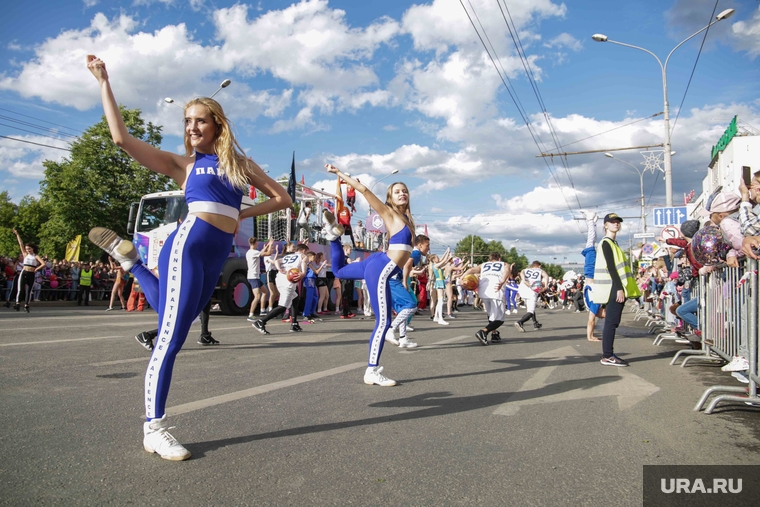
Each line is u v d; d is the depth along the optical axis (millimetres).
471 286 8531
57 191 35625
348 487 2422
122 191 36281
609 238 6422
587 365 6273
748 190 5211
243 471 2586
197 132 2994
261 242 15656
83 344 6953
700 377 5508
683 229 7422
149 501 2213
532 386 4910
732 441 3250
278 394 4301
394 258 4879
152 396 2807
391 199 5129
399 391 4570
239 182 3012
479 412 3875
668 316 11125
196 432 3199
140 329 9125
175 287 2885
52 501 2178
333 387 4648
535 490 2439
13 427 3170
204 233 2959
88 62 2797
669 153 19844
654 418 3797
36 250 14320
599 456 2936
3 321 10281
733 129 32750
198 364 5773
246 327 10570
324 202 18078
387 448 2994
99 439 3002
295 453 2871
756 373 4047
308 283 12406
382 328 4855
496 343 8750
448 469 2686
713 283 6445
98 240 3072
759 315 4215
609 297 6324
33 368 5113
